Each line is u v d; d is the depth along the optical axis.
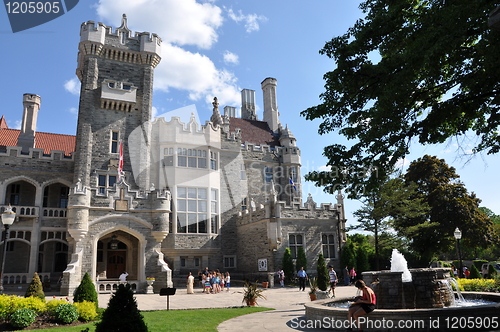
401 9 12.84
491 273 31.27
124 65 34.31
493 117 12.14
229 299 21.73
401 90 11.30
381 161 13.38
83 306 14.18
